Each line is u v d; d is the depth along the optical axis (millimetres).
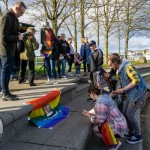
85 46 11344
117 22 23000
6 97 5547
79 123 5383
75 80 9641
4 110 4504
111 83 6070
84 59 11484
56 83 8234
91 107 6809
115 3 16266
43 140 4383
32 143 4250
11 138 4383
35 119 5133
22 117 4770
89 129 5191
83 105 7047
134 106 5109
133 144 5199
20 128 4711
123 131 4797
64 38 9992
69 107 6578
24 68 8203
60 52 9867
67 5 13773
